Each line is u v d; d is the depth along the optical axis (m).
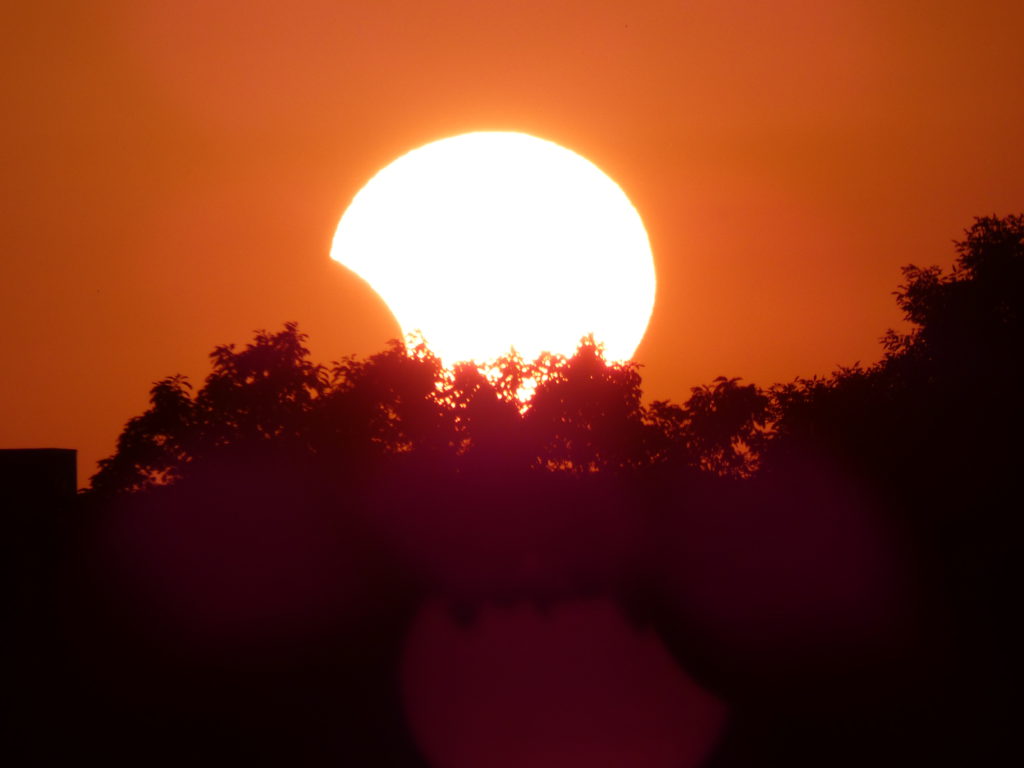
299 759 99.69
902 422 140.12
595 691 120.56
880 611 128.25
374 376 185.00
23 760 100.25
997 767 84.19
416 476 167.38
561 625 151.25
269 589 150.88
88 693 122.94
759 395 190.25
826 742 95.19
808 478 145.12
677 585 152.88
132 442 173.88
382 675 131.12
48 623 138.38
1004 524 123.12
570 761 95.06
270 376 180.38
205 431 173.38
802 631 135.12
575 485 171.38
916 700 104.62
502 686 124.50
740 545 149.25
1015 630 115.31
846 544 135.00
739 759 93.00
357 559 156.12
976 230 157.25
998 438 130.88
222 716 114.19
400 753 100.38
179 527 154.00
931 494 130.12
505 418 182.62
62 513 152.38
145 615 143.38
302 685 127.88
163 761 99.75
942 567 124.31
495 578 157.50
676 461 184.62
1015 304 147.50
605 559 157.50
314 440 173.25
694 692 117.94
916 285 158.62
